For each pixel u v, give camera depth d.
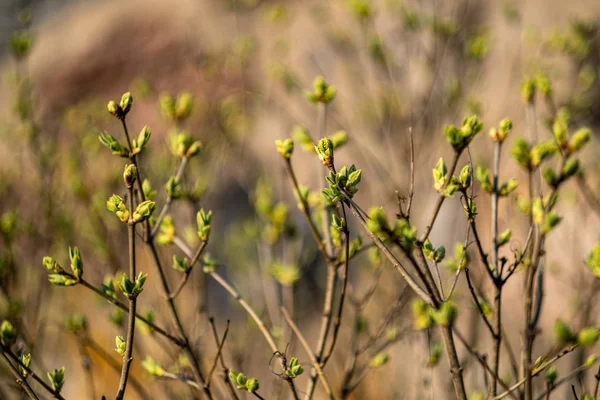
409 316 3.35
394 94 4.56
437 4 5.16
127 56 9.54
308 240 5.18
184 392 3.19
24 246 4.15
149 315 2.51
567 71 4.93
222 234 5.55
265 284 3.53
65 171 4.69
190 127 4.83
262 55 7.21
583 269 3.69
